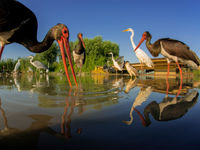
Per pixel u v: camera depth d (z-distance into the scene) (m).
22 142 0.65
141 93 2.15
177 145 0.63
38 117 1.03
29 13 2.62
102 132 0.78
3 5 2.24
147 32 6.36
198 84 3.60
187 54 4.95
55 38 2.66
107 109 1.25
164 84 3.64
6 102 1.51
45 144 0.64
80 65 7.50
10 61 17.41
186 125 0.86
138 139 0.69
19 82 4.22
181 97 1.81
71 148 0.61
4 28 2.44
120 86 3.15
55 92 2.22
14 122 0.92
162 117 1.02
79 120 0.97
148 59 9.11
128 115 1.08
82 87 2.92
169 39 5.22
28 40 2.71
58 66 29.91
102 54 32.06
